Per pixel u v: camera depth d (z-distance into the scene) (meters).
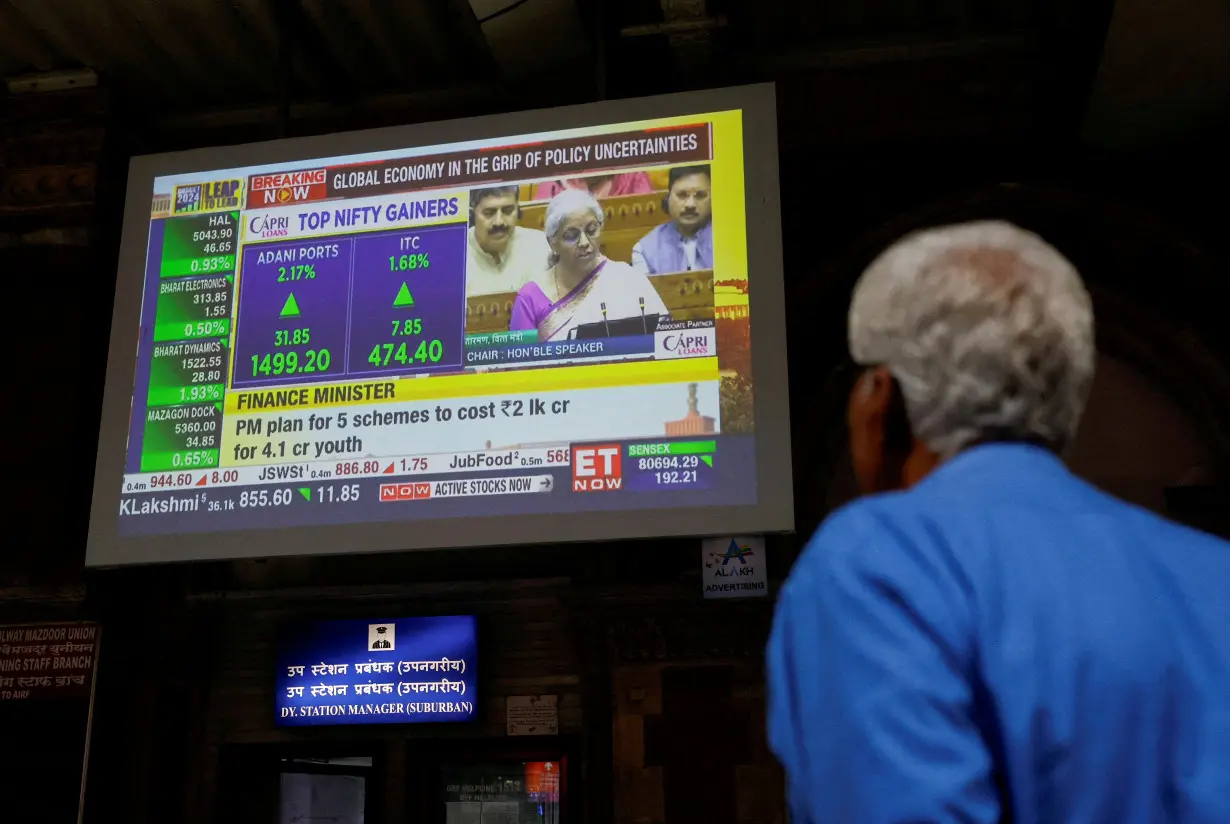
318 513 4.27
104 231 6.28
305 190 4.76
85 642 5.80
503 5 5.45
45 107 6.39
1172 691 0.63
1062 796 0.61
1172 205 5.46
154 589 6.20
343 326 4.52
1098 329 5.60
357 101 6.54
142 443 4.50
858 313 0.90
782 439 4.04
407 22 5.90
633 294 4.34
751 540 5.44
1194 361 5.43
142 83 6.47
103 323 6.25
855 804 0.59
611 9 5.75
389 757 5.96
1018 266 0.81
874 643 0.63
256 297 4.64
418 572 6.15
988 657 0.64
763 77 5.91
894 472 0.86
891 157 5.78
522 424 4.24
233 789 6.06
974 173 5.69
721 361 4.18
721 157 4.45
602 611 5.65
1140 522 0.73
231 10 5.80
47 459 5.93
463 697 5.80
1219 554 0.72
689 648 5.60
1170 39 4.68
